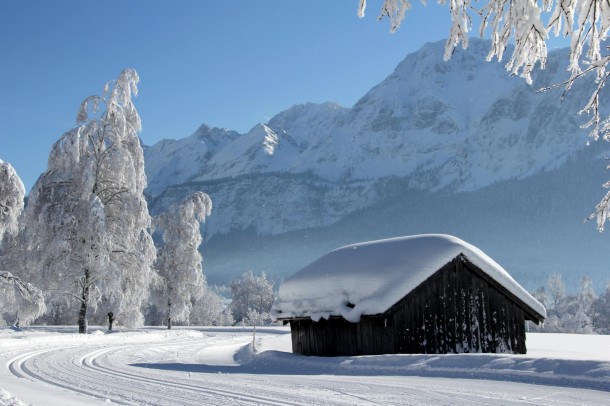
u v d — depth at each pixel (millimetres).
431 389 11273
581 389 10766
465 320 21672
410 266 20875
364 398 10406
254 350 27172
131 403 10273
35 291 32062
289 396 10867
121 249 36969
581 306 108062
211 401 10438
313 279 23938
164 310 58375
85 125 35781
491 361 13742
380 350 20672
